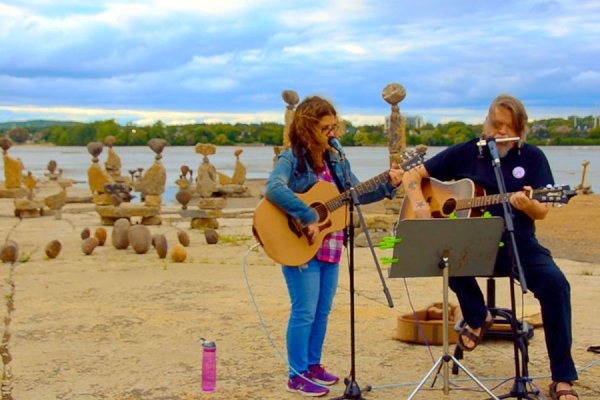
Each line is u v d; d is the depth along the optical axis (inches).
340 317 316.5
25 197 877.2
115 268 446.6
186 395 221.3
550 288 205.3
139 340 282.5
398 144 544.1
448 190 216.4
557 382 208.2
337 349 268.7
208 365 225.0
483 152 215.2
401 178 212.2
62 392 225.1
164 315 321.1
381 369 244.8
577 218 788.6
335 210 214.8
